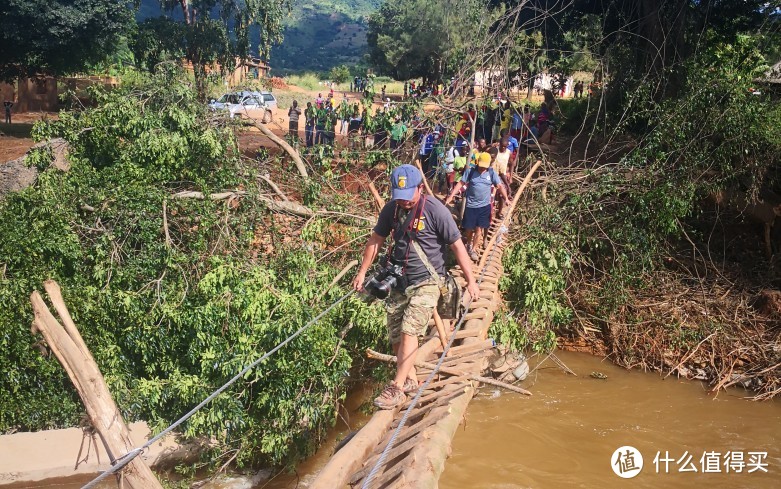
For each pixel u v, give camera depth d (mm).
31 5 23547
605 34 21484
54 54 26062
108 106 10430
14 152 21062
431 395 6039
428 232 5203
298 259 9695
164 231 9586
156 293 8836
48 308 8219
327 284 9609
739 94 13414
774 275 13398
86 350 7484
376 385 9766
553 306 11344
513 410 10375
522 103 18547
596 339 13078
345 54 121188
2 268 8539
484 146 13258
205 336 8453
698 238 14422
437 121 13703
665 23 18500
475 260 10500
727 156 13383
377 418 5496
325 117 17594
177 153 10352
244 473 8531
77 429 8109
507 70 15219
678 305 12836
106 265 9055
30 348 8125
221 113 11367
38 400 8180
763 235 14047
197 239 9742
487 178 10508
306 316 8484
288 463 8492
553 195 13734
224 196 10492
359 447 5039
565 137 20406
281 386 8297
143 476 6762
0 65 26219
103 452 7941
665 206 12711
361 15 145375
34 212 9109
